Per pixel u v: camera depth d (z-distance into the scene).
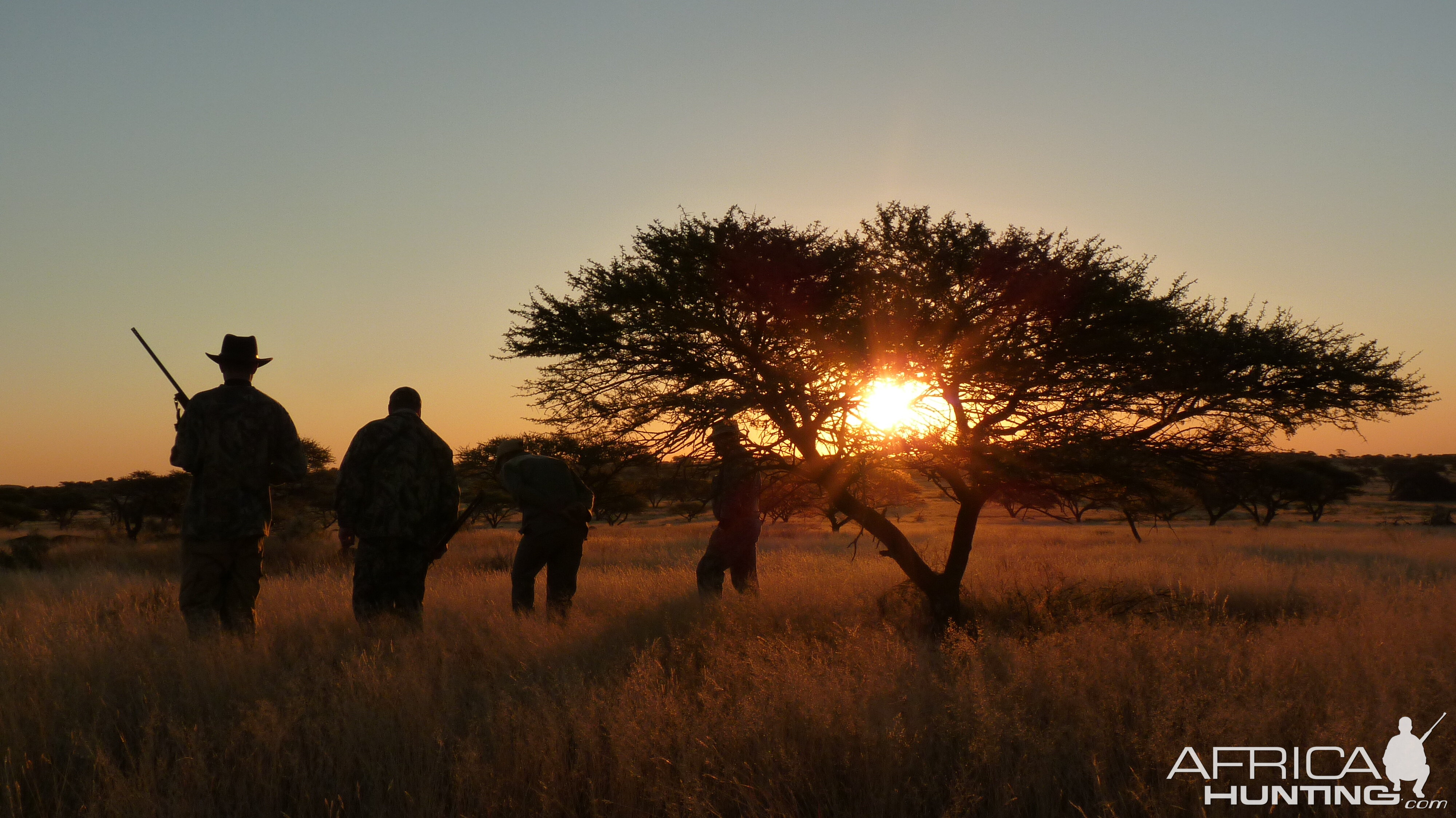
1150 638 5.39
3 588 11.05
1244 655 5.13
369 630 6.13
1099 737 3.52
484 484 14.77
